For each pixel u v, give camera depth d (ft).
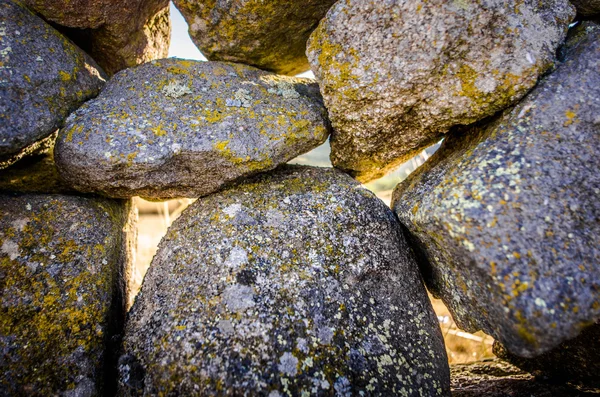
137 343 6.86
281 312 6.75
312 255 7.48
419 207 6.89
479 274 5.78
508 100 6.63
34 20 7.91
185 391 6.11
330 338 6.68
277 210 8.12
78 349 6.69
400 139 8.32
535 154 5.96
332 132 9.04
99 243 7.82
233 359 6.25
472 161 6.51
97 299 7.23
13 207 7.41
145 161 7.18
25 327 6.44
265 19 8.82
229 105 8.24
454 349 13.61
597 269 5.32
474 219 5.75
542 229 5.49
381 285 7.54
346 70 7.21
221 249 7.51
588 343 7.66
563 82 6.36
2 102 6.69
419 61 6.51
